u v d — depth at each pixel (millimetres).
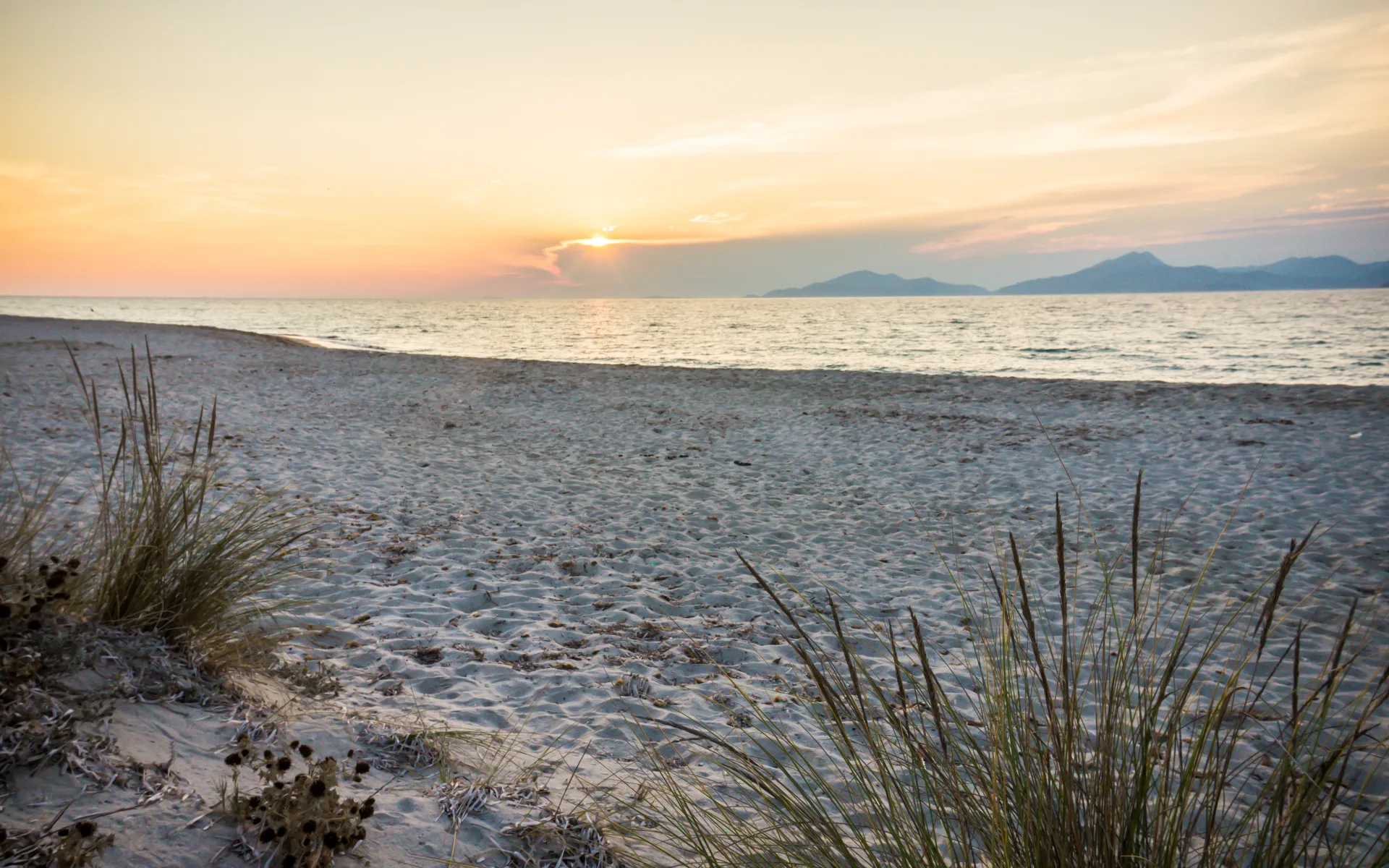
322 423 11703
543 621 4668
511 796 2410
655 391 16797
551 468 9492
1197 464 9648
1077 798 1581
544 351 38062
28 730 1927
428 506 7355
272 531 4141
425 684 3584
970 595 5367
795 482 9148
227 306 166000
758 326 66938
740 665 4145
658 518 7422
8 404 10500
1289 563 1469
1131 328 52812
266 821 1807
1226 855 1579
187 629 2848
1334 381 23375
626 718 3334
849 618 4949
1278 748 2783
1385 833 1592
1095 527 7199
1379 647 4184
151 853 1686
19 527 2887
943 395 16047
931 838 1668
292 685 3049
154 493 3104
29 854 1566
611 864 2107
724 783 2754
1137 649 1748
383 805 2217
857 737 3096
